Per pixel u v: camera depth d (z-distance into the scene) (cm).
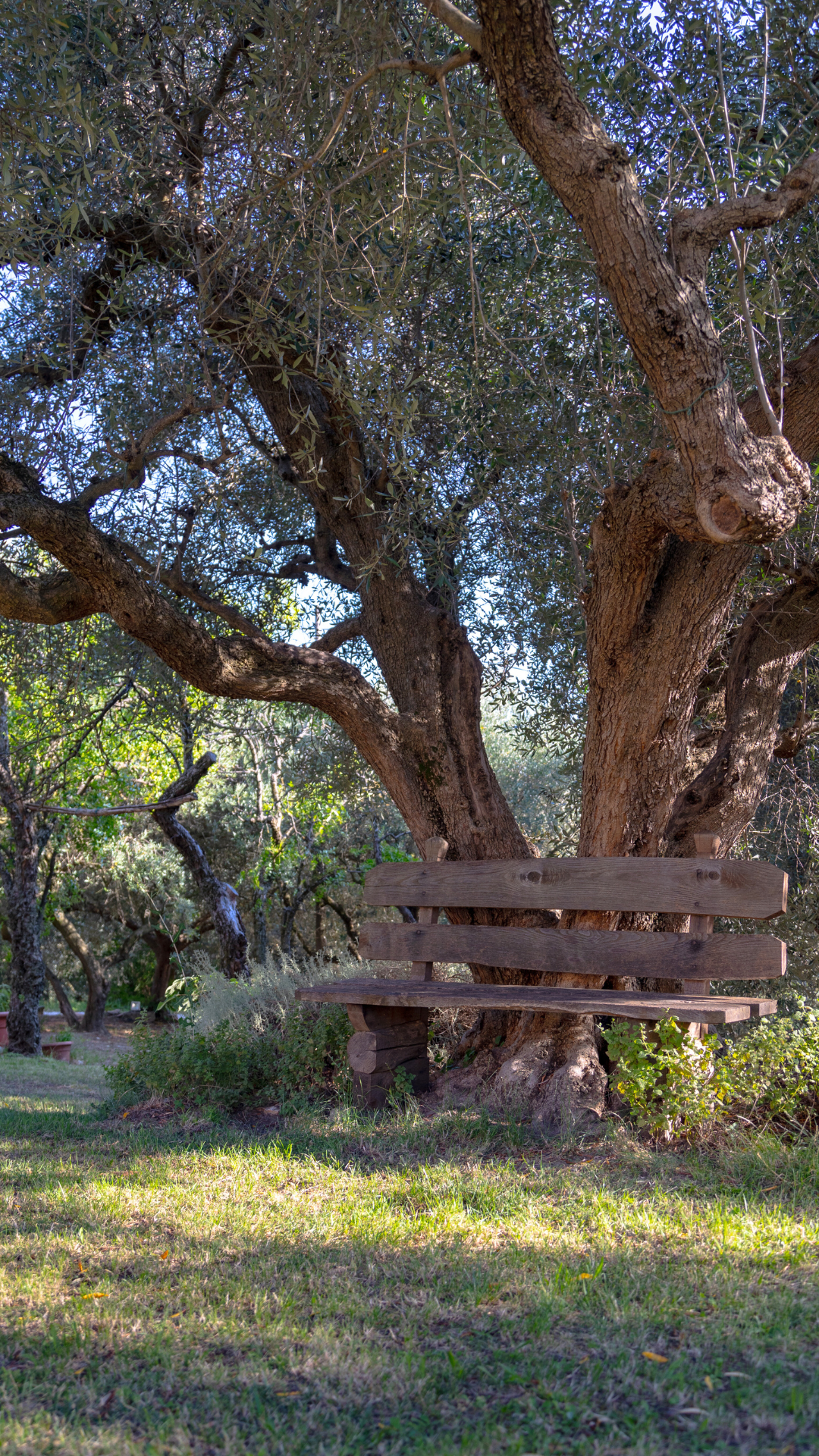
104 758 1402
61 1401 218
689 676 523
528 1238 314
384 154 431
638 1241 309
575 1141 429
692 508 426
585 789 557
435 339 628
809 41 509
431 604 685
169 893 2003
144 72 494
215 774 1574
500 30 361
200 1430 204
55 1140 494
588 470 618
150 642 585
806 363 477
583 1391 215
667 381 375
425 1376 224
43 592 577
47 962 2367
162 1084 576
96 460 584
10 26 434
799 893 802
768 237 477
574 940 498
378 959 551
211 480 806
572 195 376
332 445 659
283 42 455
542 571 729
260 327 546
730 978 458
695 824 582
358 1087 506
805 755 784
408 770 634
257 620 924
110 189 557
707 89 500
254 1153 439
